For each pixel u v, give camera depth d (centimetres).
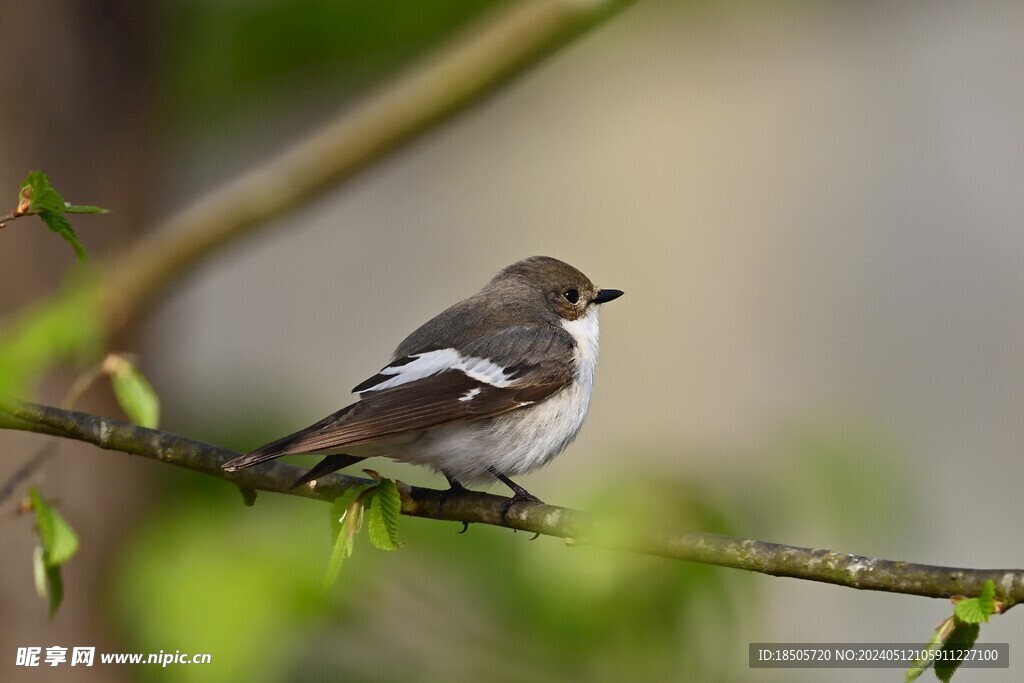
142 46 1253
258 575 938
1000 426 1669
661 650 956
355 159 1116
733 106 1914
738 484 930
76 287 889
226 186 1486
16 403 803
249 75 1406
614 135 1945
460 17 1362
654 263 1864
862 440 1060
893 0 1656
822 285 1834
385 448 984
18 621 1120
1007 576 637
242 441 1174
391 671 994
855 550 1005
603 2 1059
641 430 1786
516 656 983
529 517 843
